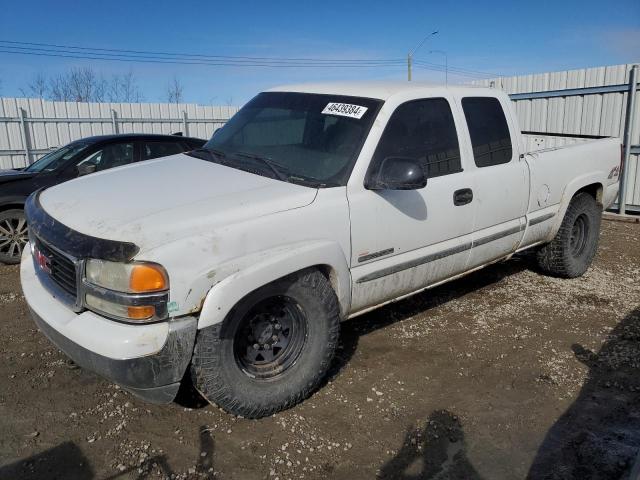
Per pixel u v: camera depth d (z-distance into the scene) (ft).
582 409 10.93
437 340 13.85
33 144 47.83
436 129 12.96
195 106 55.72
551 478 8.95
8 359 12.51
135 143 23.84
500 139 14.58
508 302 16.57
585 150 17.56
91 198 10.28
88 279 8.91
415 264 12.47
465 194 13.29
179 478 8.75
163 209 9.45
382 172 10.91
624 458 9.44
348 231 10.88
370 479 8.86
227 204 9.68
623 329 14.73
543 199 15.99
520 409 10.89
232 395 9.61
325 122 12.23
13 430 9.84
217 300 8.89
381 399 11.10
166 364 8.77
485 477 8.96
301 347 10.52
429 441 9.84
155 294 8.51
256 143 12.86
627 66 29.81
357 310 11.91
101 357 8.57
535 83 34.65
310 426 10.16
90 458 9.15
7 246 20.90
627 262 21.36
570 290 17.75
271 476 8.84
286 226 9.87
